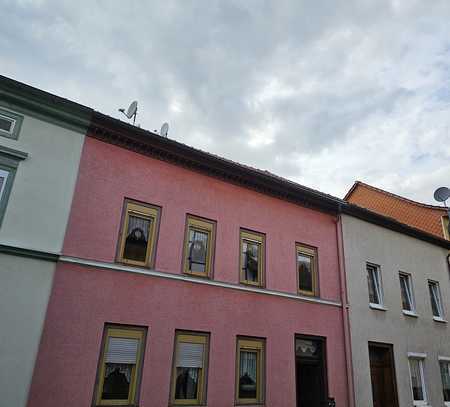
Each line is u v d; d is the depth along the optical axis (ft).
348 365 38.78
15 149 27.20
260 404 32.65
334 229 44.42
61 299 26.27
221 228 35.70
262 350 34.47
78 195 29.07
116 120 31.42
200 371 30.81
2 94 27.73
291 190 41.11
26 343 24.09
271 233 38.93
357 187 75.82
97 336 26.94
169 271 31.48
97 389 26.17
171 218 33.04
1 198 26.00
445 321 51.85
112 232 29.76
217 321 32.58
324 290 40.70
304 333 37.45
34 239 26.25
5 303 24.13
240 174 37.88
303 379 38.55
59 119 29.78
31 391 23.65
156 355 28.84
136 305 29.12
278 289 37.29
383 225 49.80
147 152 33.45
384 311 44.91
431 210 61.87
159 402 27.96
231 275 34.86
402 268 49.73
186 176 35.12
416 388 44.62
